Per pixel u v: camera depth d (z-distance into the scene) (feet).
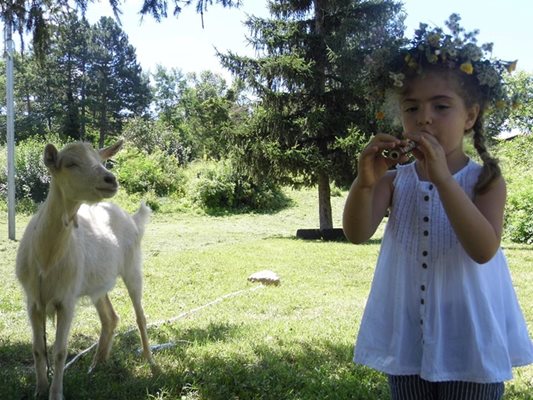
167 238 55.52
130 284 16.46
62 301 13.25
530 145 68.03
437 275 7.05
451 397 6.94
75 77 161.58
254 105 60.18
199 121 135.54
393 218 7.52
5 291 27.45
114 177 12.37
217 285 30.53
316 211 83.92
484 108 7.07
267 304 25.54
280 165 57.47
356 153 54.08
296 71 55.16
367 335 7.47
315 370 15.03
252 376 14.34
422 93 6.81
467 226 6.26
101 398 13.07
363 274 35.19
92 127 169.27
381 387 13.80
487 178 6.77
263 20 58.03
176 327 20.71
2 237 51.75
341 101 57.16
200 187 82.99
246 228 68.13
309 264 38.24
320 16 57.57
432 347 6.88
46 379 13.48
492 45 6.62
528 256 41.60
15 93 155.02
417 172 7.54
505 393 13.41
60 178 12.47
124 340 18.83
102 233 15.16
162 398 12.99
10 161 50.42
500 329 6.89
